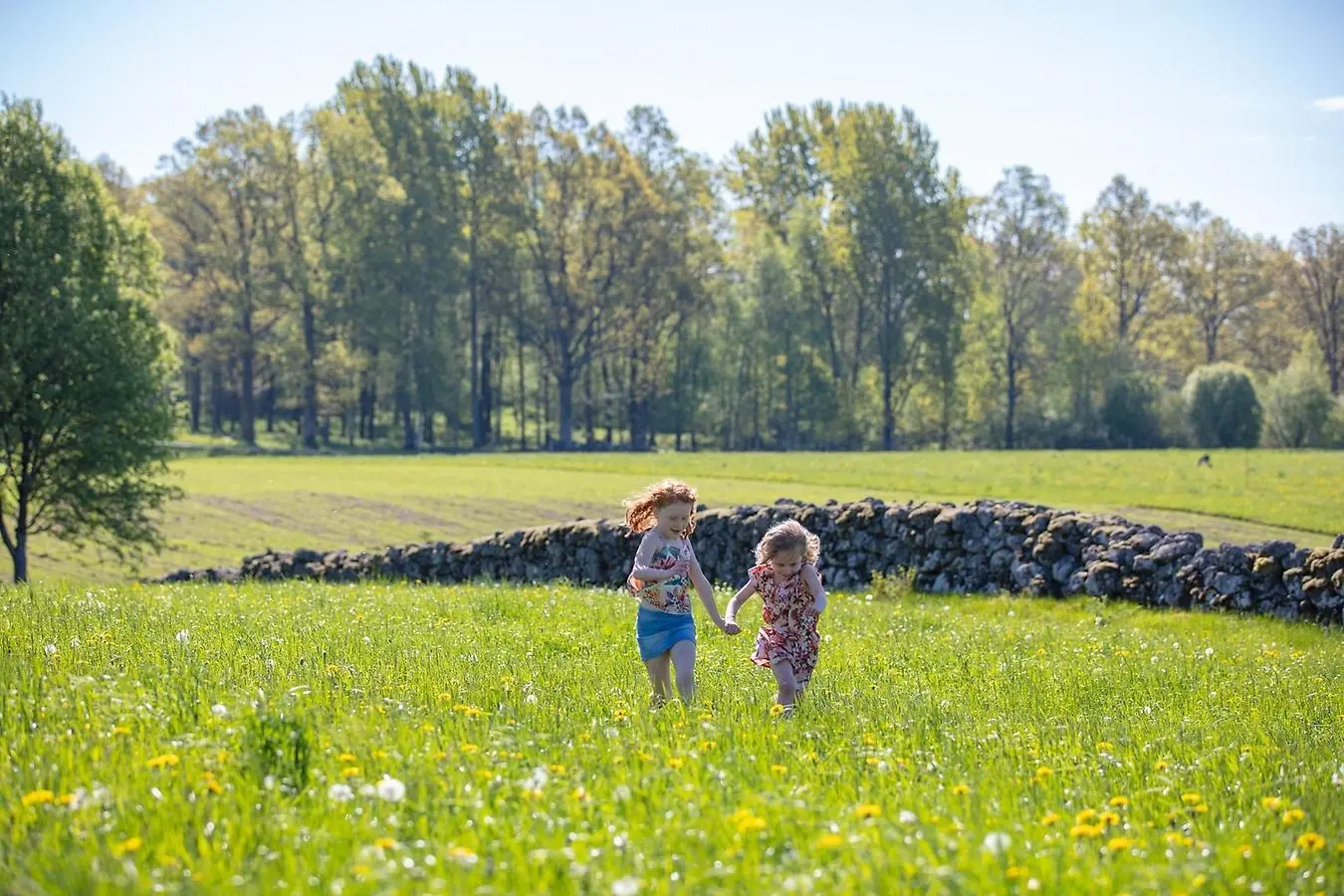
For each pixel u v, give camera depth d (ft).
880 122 276.21
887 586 57.16
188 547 101.91
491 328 302.45
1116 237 324.39
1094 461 167.63
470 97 269.03
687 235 274.16
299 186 264.31
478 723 20.03
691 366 307.37
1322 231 337.93
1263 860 14.21
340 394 269.85
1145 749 20.98
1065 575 55.31
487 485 131.64
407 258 264.93
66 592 43.88
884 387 289.33
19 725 18.25
